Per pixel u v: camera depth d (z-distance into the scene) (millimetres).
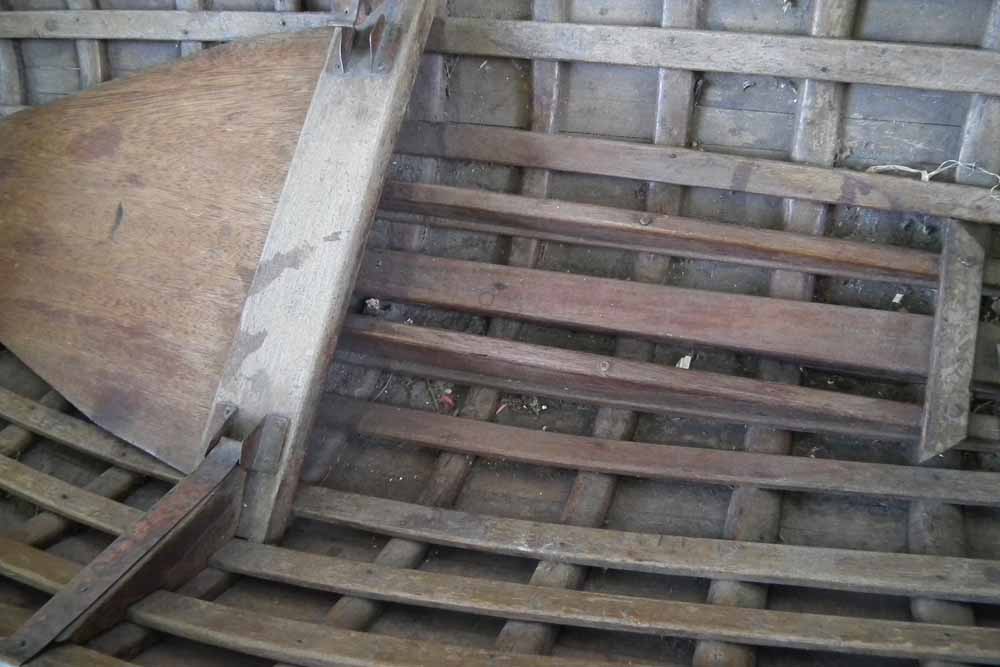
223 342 3383
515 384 3633
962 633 2570
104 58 4277
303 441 3205
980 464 3223
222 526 3070
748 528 3092
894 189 3242
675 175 3490
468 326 3805
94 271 3760
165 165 3748
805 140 3363
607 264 3691
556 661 2539
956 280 3162
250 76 3689
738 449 3404
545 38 3537
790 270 3424
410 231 3879
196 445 3314
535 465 3455
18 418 3631
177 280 3561
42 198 3986
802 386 3330
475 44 3629
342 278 3227
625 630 2701
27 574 2898
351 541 3238
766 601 2883
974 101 3172
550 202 3553
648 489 3326
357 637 2658
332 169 3299
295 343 3217
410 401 3744
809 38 3236
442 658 2566
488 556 3158
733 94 3463
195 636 2699
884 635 2580
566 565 2986
